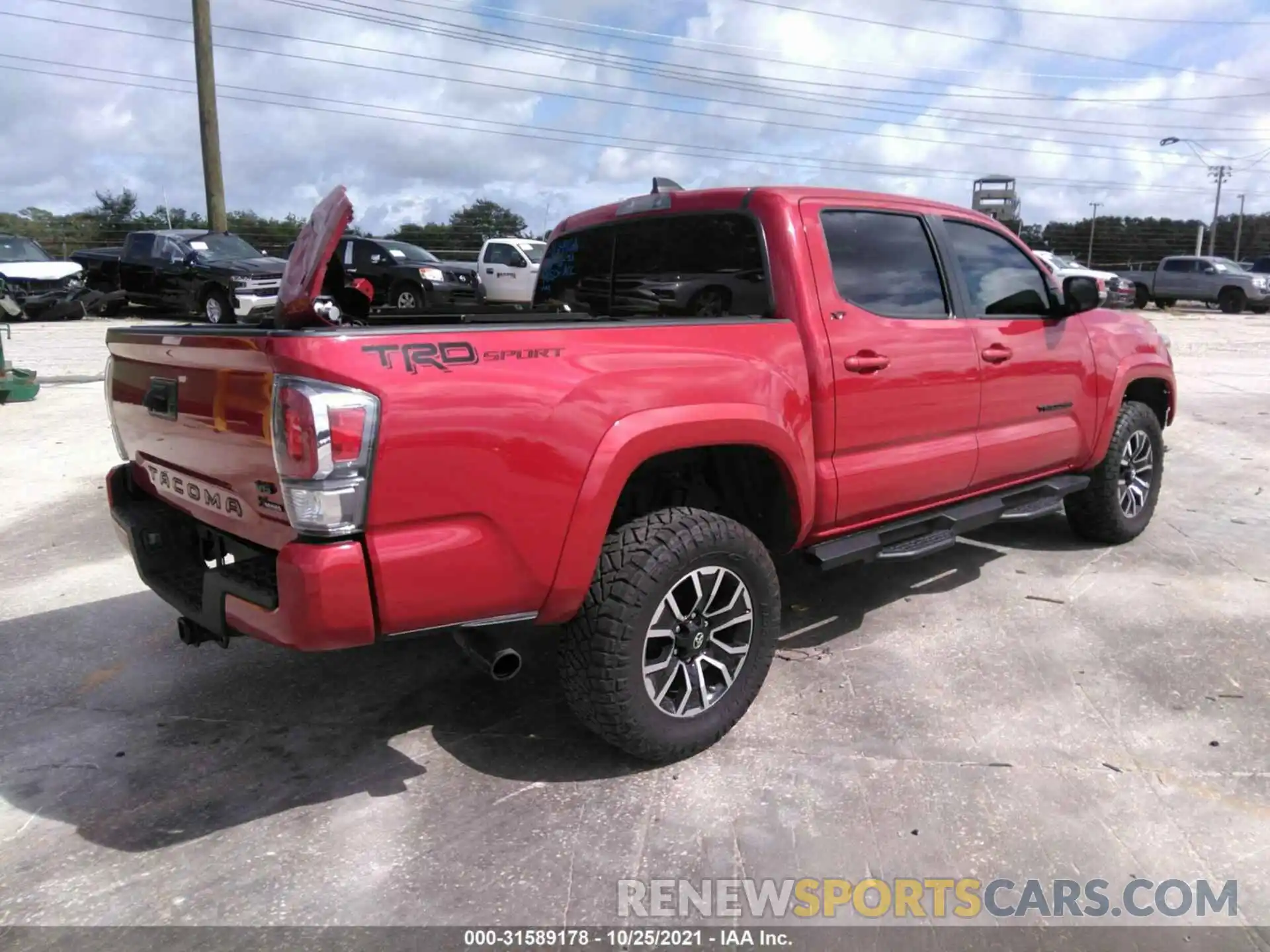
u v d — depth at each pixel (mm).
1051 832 2830
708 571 3107
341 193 2744
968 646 4145
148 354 3152
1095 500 5293
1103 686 3748
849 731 3422
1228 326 22797
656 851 2760
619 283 4340
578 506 2775
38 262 18641
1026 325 4480
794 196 3596
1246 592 4770
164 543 3320
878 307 3781
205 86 18047
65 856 2750
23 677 3900
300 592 2447
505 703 3682
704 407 3062
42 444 7961
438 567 2582
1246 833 2820
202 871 2686
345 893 2586
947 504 4312
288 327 2848
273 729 3494
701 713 3197
